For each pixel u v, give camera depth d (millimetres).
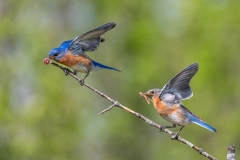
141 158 26422
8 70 24844
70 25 28797
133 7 29422
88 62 12648
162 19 28984
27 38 26047
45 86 24547
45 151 23172
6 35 25969
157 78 27000
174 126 11539
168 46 27641
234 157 9547
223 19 24828
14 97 24531
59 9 28797
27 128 23328
